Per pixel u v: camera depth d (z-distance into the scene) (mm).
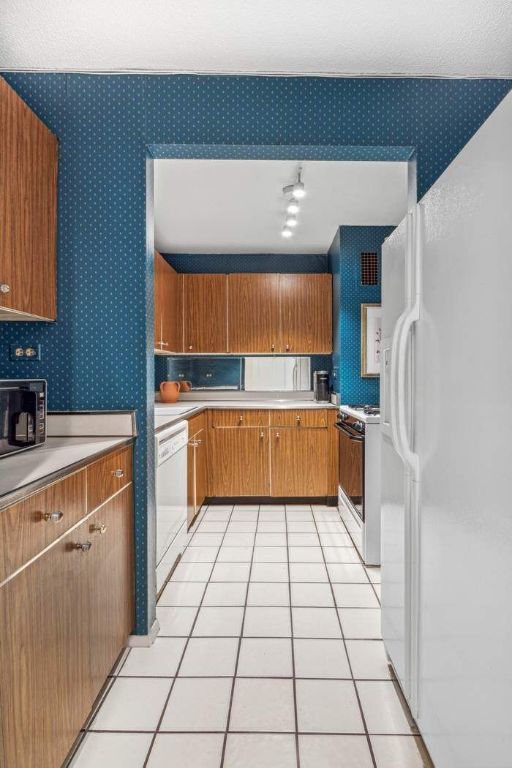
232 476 3936
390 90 1875
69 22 1578
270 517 3566
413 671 1375
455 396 1058
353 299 3787
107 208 1867
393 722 1441
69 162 1865
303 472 3922
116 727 1422
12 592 954
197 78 1868
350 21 1577
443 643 1128
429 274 1227
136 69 1839
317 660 1758
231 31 1625
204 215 3500
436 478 1171
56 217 1856
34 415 1503
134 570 1852
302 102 1869
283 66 1817
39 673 1063
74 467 1253
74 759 1303
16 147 1512
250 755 1319
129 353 1875
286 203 3275
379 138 1871
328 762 1296
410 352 1367
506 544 846
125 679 1649
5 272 1441
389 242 1688
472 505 974
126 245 1872
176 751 1333
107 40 1669
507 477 840
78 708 1290
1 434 1344
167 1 1489
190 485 3221
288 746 1351
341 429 3236
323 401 4215
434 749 1190
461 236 1025
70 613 1242
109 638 1564
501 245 855
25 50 1721
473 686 973
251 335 4219
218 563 2662
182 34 1640
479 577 946
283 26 1602
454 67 1817
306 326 4215
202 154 1953
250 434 3930
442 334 1130
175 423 2625
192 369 4504
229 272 4473
